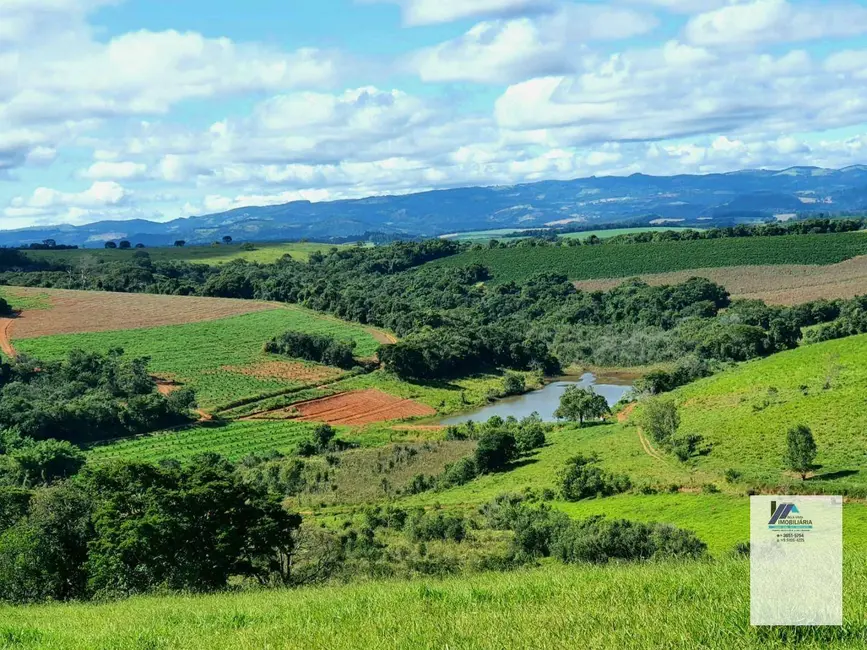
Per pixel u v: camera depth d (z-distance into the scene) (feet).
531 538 172.14
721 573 44.27
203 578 116.78
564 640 32.86
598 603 39.42
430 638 36.06
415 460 328.90
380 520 225.35
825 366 344.69
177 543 115.03
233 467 329.72
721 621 32.40
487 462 310.04
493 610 41.47
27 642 52.03
